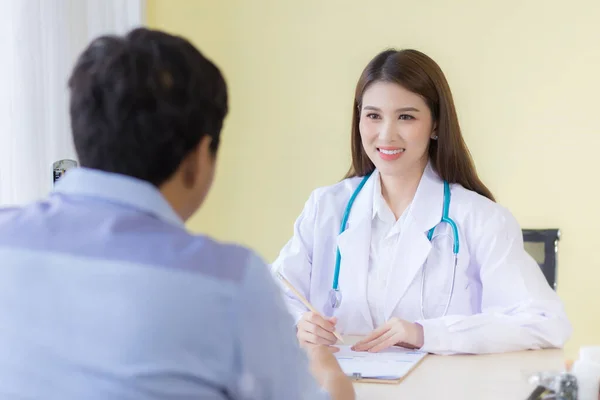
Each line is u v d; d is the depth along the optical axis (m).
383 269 1.88
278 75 3.45
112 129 0.83
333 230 1.96
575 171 3.04
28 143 2.62
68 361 0.75
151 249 0.79
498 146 3.14
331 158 3.39
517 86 3.11
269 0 3.45
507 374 1.45
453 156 1.90
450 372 1.47
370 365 1.50
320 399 0.88
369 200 1.93
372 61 1.87
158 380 0.74
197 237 0.82
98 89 0.83
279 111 3.46
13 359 0.77
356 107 1.96
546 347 1.67
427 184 1.90
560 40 3.04
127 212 0.82
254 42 3.48
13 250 0.80
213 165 0.91
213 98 0.86
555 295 1.77
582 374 1.26
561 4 3.04
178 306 0.76
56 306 0.77
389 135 1.81
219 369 0.77
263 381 0.79
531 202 3.11
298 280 1.95
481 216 1.85
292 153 3.45
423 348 1.60
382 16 3.29
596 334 3.02
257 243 3.52
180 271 0.77
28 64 2.62
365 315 1.86
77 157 0.87
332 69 3.38
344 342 1.73
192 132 0.85
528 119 3.10
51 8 2.74
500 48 3.13
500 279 1.79
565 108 3.05
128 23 3.19
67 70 2.80
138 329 0.75
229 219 3.55
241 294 0.78
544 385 1.26
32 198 2.63
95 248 0.79
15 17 2.59
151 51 0.84
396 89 1.80
